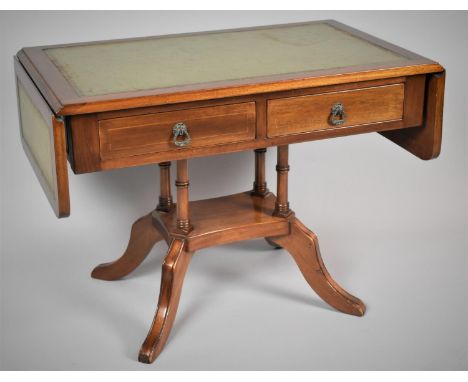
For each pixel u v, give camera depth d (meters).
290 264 3.13
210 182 3.40
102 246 3.24
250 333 2.74
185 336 2.72
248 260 3.16
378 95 2.49
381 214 3.41
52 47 2.74
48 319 2.82
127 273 3.00
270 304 2.89
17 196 3.37
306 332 2.74
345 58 2.57
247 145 2.40
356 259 3.13
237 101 2.35
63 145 2.20
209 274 3.06
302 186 3.55
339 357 2.62
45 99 2.31
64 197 2.24
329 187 3.55
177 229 2.67
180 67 2.50
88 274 3.07
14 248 3.20
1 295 2.94
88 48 2.73
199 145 2.36
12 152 3.33
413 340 2.70
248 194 2.91
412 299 2.90
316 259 2.80
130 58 2.61
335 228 3.33
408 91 2.52
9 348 2.67
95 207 3.34
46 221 3.34
